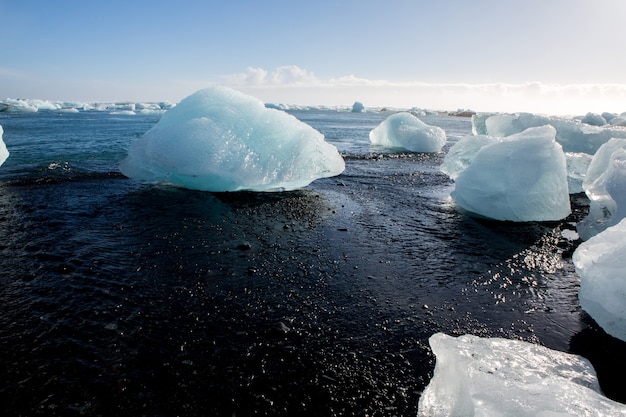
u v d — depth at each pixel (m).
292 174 5.09
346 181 6.52
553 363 1.86
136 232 3.70
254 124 5.17
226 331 2.20
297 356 2.01
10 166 6.52
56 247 3.25
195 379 1.81
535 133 4.75
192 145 4.89
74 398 1.66
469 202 4.81
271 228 3.99
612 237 2.50
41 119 19.14
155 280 2.77
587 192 4.25
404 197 5.59
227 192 5.30
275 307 2.48
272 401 1.70
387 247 3.62
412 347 2.13
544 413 1.37
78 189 5.19
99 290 2.58
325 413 1.65
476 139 6.50
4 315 2.24
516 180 4.46
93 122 17.80
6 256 3.04
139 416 1.59
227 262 3.12
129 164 5.31
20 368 1.83
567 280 3.07
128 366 1.87
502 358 1.81
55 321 2.21
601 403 1.46
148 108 40.78
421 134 11.05
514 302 2.69
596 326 2.42
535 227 4.36
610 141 4.68
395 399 1.74
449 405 1.62
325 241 3.70
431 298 2.69
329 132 16.31
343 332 2.24
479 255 3.50
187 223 4.01
